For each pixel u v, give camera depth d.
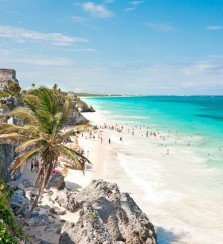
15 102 64.25
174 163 72.75
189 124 151.88
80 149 74.62
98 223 30.33
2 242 20.94
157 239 37.69
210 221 42.62
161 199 49.81
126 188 54.50
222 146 94.25
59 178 49.00
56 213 39.97
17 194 39.78
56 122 32.75
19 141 34.06
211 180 59.62
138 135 114.62
